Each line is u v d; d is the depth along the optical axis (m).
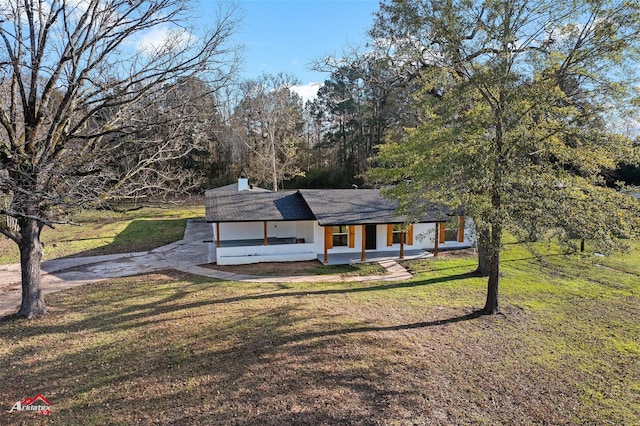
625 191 8.62
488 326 9.76
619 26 7.75
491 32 8.24
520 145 8.52
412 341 8.73
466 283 13.88
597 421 5.95
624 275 14.80
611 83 7.97
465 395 6.57
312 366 7.39
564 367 7.68
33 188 8.09
